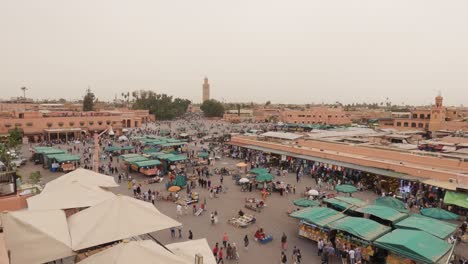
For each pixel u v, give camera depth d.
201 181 35.28
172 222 14.45
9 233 11.76
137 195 30.23
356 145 42.22
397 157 36.81
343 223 19.61
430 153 36.28
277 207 28.45
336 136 56.34
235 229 23.44
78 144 65.88
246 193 32.88
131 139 71.94
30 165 46.47
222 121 152.50
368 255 18.25
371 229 18.89
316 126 93.38
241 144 57.72
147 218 14.05
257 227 23.86
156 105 152.75
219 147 61.66
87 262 9.79
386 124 92.38
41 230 12.24
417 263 16.19
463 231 22.41
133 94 187.12
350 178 37.19
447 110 100.06
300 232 22.06
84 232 12.64
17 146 54.16
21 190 24.62
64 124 79.12
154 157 43.59
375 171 34.62
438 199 29.19
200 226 23.91
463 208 26.44
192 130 101.44
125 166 43.47
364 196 31.75
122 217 13.55
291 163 44.47
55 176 39.19
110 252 9.84
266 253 19.69
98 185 21.27
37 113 79.31
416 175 32.31
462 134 65.38
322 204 25.69
